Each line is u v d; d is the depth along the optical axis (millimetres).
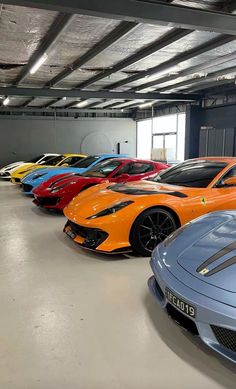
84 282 2721
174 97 11391
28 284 2691
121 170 5707
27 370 1660
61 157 10078
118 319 2137
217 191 3545
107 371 1653
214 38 5445
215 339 1563
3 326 2055
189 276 1764
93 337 1940
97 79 8500
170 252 2080
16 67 7449
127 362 1722
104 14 3678
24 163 11477
